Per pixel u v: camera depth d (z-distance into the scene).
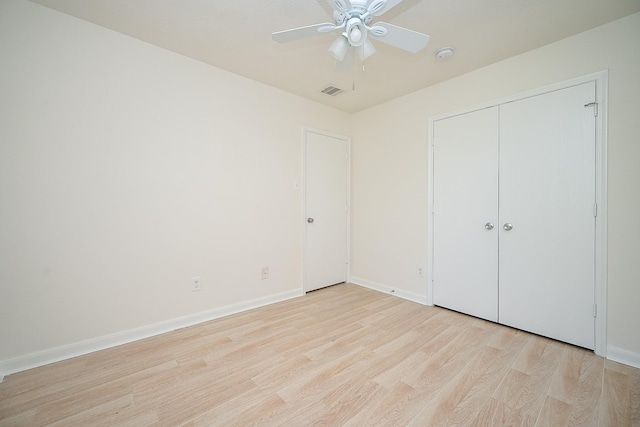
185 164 2.31
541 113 2.11
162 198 2.20
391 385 1.56
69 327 1.83
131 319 2.06
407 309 2.71
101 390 1.50
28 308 1.71
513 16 1.76
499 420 1.30
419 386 1.54
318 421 1.30
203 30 1.95
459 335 2.15
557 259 2.05
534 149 2.15
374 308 2.74
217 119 2.49
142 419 1.30
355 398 1.45
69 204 1.83
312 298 3.05
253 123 2.73
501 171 2.32
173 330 2.24
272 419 1.31
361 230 3.57
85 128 1.87
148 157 2.13
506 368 1.71
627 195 1.77
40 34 1.72
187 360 1.80
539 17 1.77
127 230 2.04
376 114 3.37
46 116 1.75
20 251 1.68
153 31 1.97
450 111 2.65
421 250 2.91
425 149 2.86
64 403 1.40
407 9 1.70
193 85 2.34
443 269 2.73
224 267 2.55
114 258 1.99
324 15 1.80
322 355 1.87
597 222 1.88
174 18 1.83
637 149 1.73
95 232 1.92
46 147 1.75
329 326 2.32
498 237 2.35
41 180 1.74
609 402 1.41
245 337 2.12
